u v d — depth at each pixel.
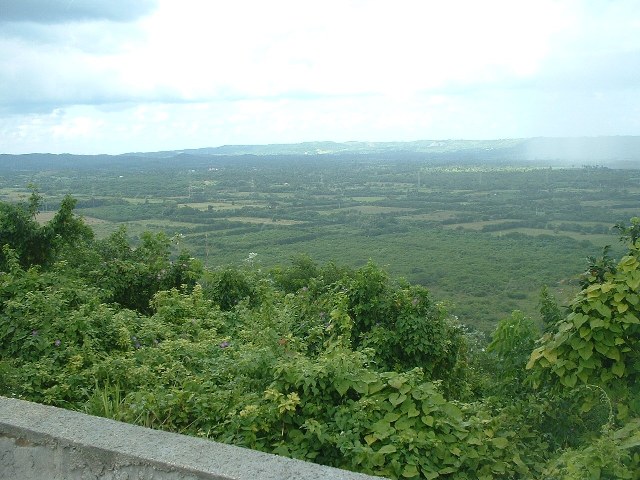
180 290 10.30
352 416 3.81
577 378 4.12
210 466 2.31
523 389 4.90
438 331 7.52
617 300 4.09
